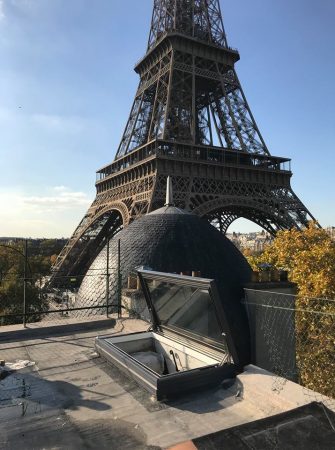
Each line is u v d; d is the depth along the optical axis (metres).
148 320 16.14
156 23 98.25
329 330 19.88
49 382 9.93
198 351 10.95
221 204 71.88
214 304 9.52
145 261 21.62
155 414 8.15
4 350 12.69
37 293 58.38
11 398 8.98
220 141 93.50
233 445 4.85
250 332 11.95
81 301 26.98
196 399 8.80
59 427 7.64
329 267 38.78
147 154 75.62
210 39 90.00
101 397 8.98
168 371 12.16
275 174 84.56
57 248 159.12
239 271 18.66
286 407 8.00
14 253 89.56
